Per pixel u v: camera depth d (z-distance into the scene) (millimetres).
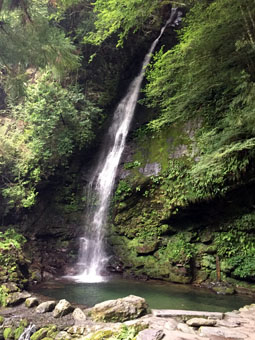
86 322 4926
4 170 11430
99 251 10367
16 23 6023
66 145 11102
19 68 6730
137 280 8773
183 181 9062
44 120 10805
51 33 6215
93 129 13070
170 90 8055
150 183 9867
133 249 9578
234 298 6664
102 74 14320
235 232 8094
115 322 4781
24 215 11469
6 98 13336
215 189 8016
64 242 11062
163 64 7523
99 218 10914
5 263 7199
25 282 7316
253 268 7344
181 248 8625
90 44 13758
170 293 7133
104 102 14078
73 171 12320
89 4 13500
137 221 9828
